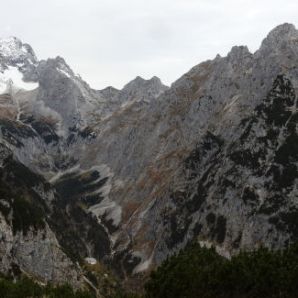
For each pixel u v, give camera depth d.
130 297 143.00
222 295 125.94
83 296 131.38
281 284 119.62
